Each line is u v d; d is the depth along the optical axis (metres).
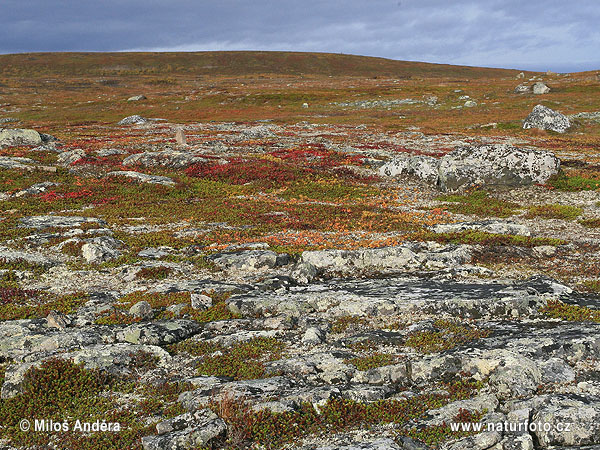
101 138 64.69
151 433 9.46
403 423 9.60
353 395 10.43
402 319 14.78
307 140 62.81
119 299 16.81
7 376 11.27
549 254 21.69
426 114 91.94
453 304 15.16
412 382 11.23
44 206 30.91
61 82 183.38
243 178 40.03
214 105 114.12
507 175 37.72
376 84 148.38
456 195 37.09
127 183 37.22
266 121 88.94
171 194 35.16
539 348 11.93
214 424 9.15
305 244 23.69
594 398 9.63
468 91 110.81
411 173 41.84
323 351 12.78
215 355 12.73
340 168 44.16
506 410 9.76
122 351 12.38
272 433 9.24
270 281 18.14
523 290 15.72
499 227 25.72
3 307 15.88
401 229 26.91
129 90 156.50
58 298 16.88
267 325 14.60
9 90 154.25
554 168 38.34
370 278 19.14
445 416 9.61
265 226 27.22
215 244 23.30
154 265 20.06
